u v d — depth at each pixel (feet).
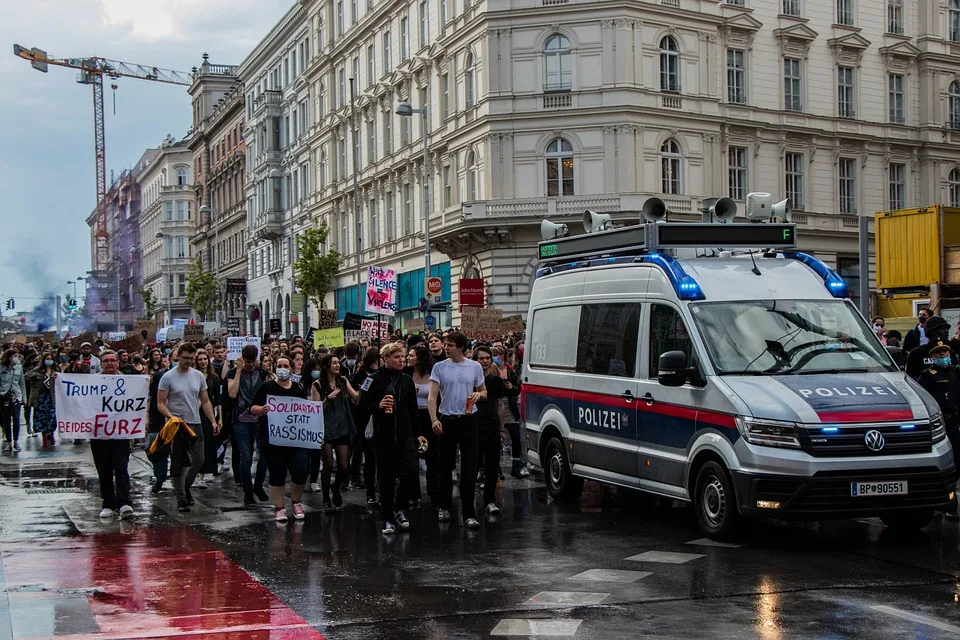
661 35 137.49
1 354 75.66
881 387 35.91
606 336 43.65
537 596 28.66
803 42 152.66
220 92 344.69
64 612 27.25
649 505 45.50
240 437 48.26
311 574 31.94
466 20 146.10
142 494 51.19
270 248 259.19
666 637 24.43
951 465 35.12
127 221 529.86
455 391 40.78
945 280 85.40
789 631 24.73
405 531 39.86
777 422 34.17
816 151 155.12
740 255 41.83
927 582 29.81
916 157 165.58
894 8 164.14
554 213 134.51
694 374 37.42
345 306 206.39
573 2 134.82
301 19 229.04
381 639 24.61
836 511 33.81
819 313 39.42
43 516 43.91
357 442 53.01
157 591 29.68
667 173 138.31
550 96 136.05
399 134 176.14
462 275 150.30
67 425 43.06
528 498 48.32
